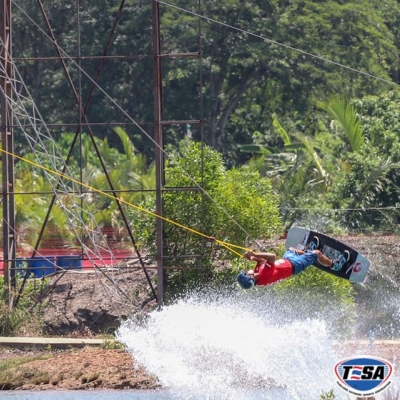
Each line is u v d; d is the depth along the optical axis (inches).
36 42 7760.8
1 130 3243.1
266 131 7800.2
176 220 3225.9
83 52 7485.2
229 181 3299.7
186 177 3225.9
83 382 2395.4
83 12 7578.7
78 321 3201.3
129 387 2349.9
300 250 2266.2
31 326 3149.6
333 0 7647.6
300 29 7293.3
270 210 3277.6
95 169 5265.8
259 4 7372.1
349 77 7288.4
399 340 2908.5
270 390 2253.9
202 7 7263.8
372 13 7568.9
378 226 4136.3
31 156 6181.1
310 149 4810.5
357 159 4352.9
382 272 3376.0
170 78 7396.7
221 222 3201.3
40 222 4252.0
